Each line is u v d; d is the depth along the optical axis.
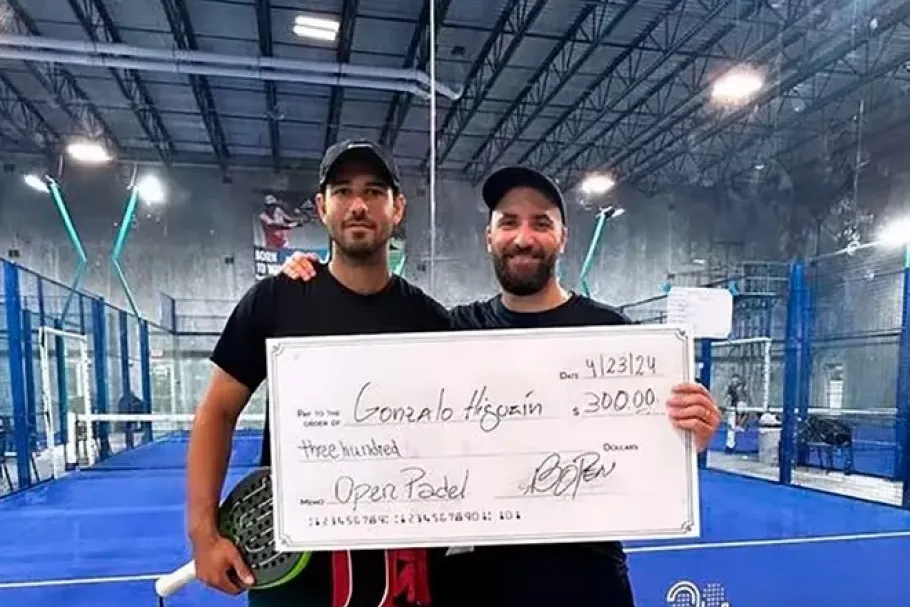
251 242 13.17
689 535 1.19
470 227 13.02
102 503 5.74
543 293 1.49
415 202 12.87
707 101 10.45
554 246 1.46
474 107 10.31
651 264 13.57
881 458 7.46
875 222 11.22
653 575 3.19
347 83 8.50
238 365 1.32
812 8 8.00
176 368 12.76
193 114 11.32
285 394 1.19
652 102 10.81
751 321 10.52
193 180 13.04
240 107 10.98
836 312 9.28
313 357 1.20
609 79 9.95
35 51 8.35
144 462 8.59
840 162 11.91
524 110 10.92
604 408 1.20
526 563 1.32
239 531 1.21
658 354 1.21
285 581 1.19
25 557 3.99
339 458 1.19
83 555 4.02
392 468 1.19
